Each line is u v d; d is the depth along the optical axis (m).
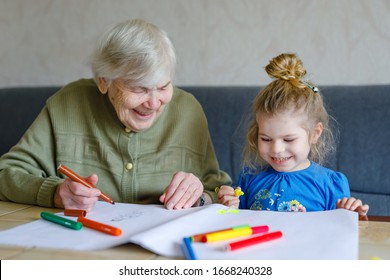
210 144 1.32
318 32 1.83
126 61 0.98
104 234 0.71
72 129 1.21
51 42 2.19
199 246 0.64
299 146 1.10
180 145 1.24
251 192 1.21
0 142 1.98
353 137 1.59
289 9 1.85
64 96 1.24
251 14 1.90
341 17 1.80
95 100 1.22
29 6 2.21
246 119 1.67
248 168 1.26
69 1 2.15
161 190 1.19
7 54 2.25
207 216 0.78
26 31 2.22
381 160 1.55
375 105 1.59
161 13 2.02
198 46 1.98
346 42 1.80
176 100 1.28
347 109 1.61
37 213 0.92
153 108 1.05
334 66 1.82
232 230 0.68
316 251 0.62
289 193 1.15
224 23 1.94
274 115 1.09
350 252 0.61
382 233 0.73
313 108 1.13
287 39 1.86
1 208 0.98
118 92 1.05
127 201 1.18
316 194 1.14
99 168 1.19
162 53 1.00
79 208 0.88
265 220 0.76
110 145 1.19
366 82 1.79
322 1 1.81
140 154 1.20
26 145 1.19
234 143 1.72
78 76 2.17
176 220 0.73
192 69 2.00
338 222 0.74
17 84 2.25
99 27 2.12
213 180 1.24
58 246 0.67
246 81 1.93
